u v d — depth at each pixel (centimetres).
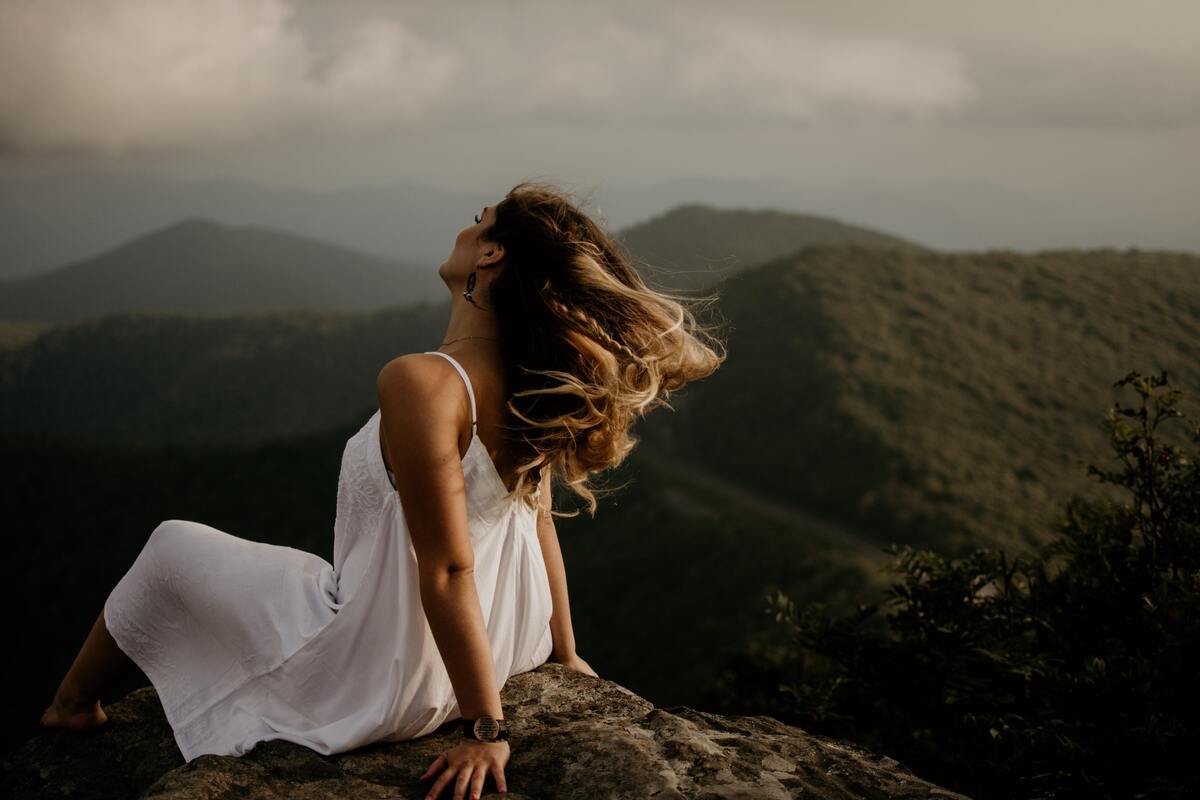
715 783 162
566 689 215
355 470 181
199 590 186
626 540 6688
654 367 185
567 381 175
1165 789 183
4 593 7938
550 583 230
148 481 9188
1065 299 10869
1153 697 199
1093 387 8831
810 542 5831
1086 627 254
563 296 176
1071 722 213
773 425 8525
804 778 169
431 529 165
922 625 291
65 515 8912
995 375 9125
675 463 8556
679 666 4922
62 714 206
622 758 169
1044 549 293
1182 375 9044
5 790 198
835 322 9775
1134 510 272
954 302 10506
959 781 259
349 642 179
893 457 7438
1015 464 7425
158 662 195
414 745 185
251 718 184
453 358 175
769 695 486
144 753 204
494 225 185
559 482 223
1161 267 12075
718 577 5666
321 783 165
